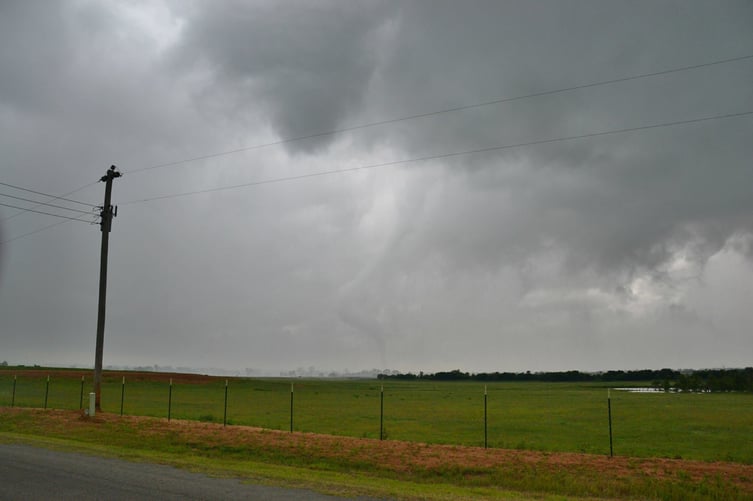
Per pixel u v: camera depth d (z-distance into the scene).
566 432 36.31
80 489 12.62
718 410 59.16
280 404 62.62
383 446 23.75
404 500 12.98
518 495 15.84
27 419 30.64
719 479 18.08
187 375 131.38
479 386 183.62
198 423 30.48
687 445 29.89
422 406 64.25
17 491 12.28
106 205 35.22
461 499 13.72
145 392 75.88
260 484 14.21
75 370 125.00
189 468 16.53
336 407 60.06
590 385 195.88
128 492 12.45
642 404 71.62
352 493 13.56
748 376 140.12
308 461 21.53
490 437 32.75
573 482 17.88
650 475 18.66
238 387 107.25
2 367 125.12
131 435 26.09
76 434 26.42
